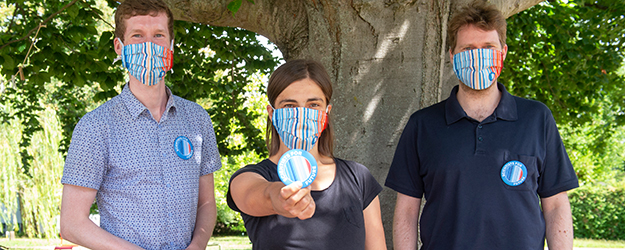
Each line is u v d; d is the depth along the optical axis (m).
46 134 15.00
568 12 6.64
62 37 5.32
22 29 5.50
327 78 1.89
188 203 2.05
